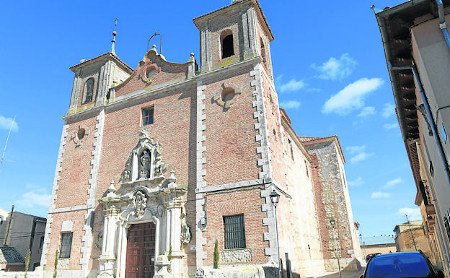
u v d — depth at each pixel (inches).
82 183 907.4
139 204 783.1
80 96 1061.1
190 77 869.8
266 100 780.0
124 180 840.9
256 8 883.4
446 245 643.5
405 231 1939.0
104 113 975.6
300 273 821.2
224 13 893.2
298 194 1066.1
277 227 627.5
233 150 729.0
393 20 373.1
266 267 566.6
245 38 835.4
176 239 709.3
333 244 1311.5
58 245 866.8
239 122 748.6
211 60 863.1
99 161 912.3
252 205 665.6
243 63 798.5
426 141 498.6
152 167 813.9
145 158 841.5
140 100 929.5
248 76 785.6
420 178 768.3
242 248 643.5
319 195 1411.2
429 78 340.5
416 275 313.0
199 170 746.8
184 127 824.3
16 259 1272.1
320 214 1375.5
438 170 452.8
